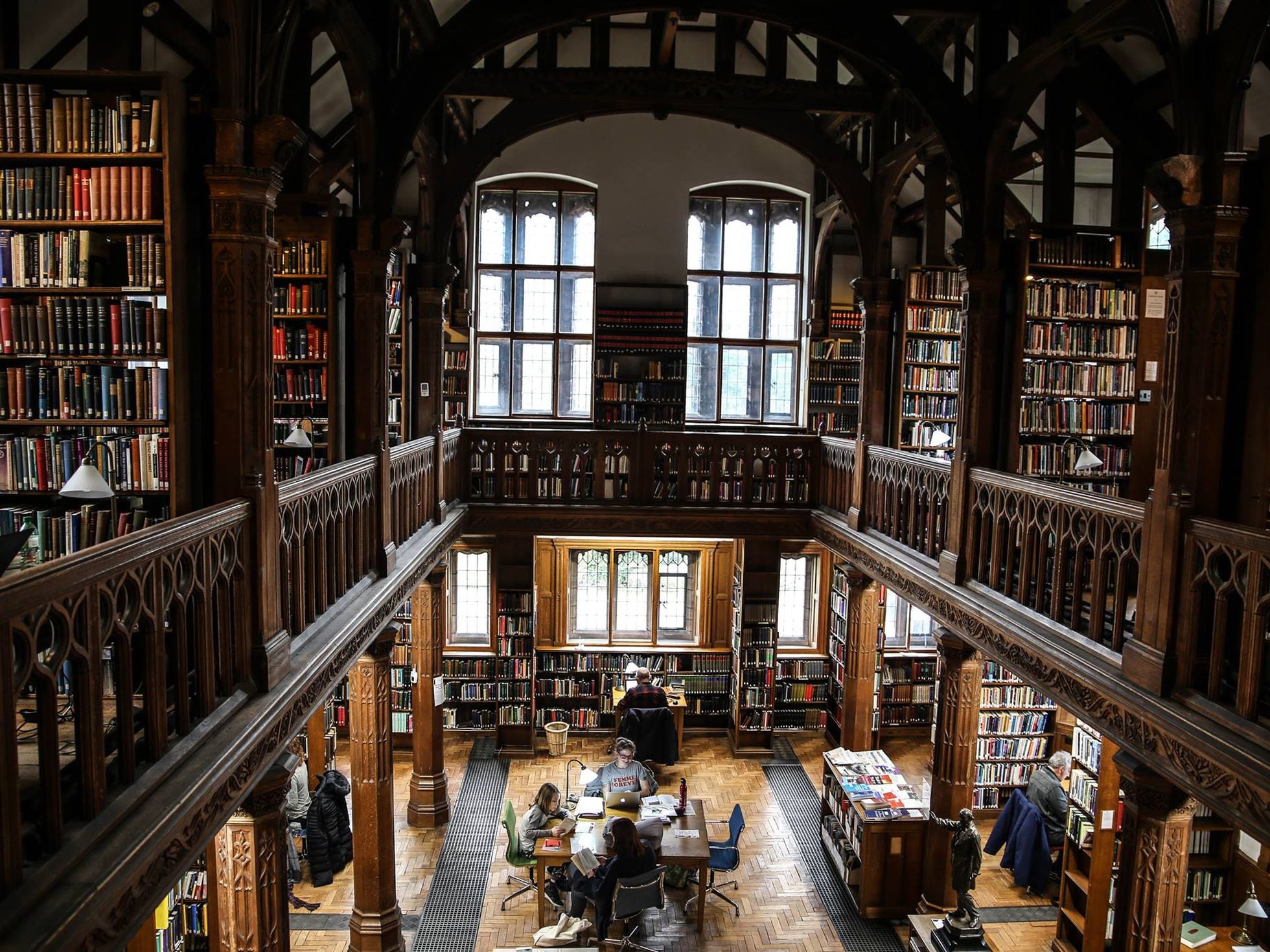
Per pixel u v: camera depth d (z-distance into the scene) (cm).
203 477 475
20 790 316
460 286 1382
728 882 930
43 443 461
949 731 823
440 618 1033
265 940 468
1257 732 400
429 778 1041
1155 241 1118
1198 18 473
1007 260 766
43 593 260
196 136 464
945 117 765
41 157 439
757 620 1273
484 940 819
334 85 1034
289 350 753
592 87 945
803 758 1262
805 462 1138
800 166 1445
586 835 838
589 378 1463
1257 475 466
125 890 296
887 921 873
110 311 454
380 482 689
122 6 505
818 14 770
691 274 1479
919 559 812
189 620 408
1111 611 625
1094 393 888
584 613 1362
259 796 459
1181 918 504
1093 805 780
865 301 1038
